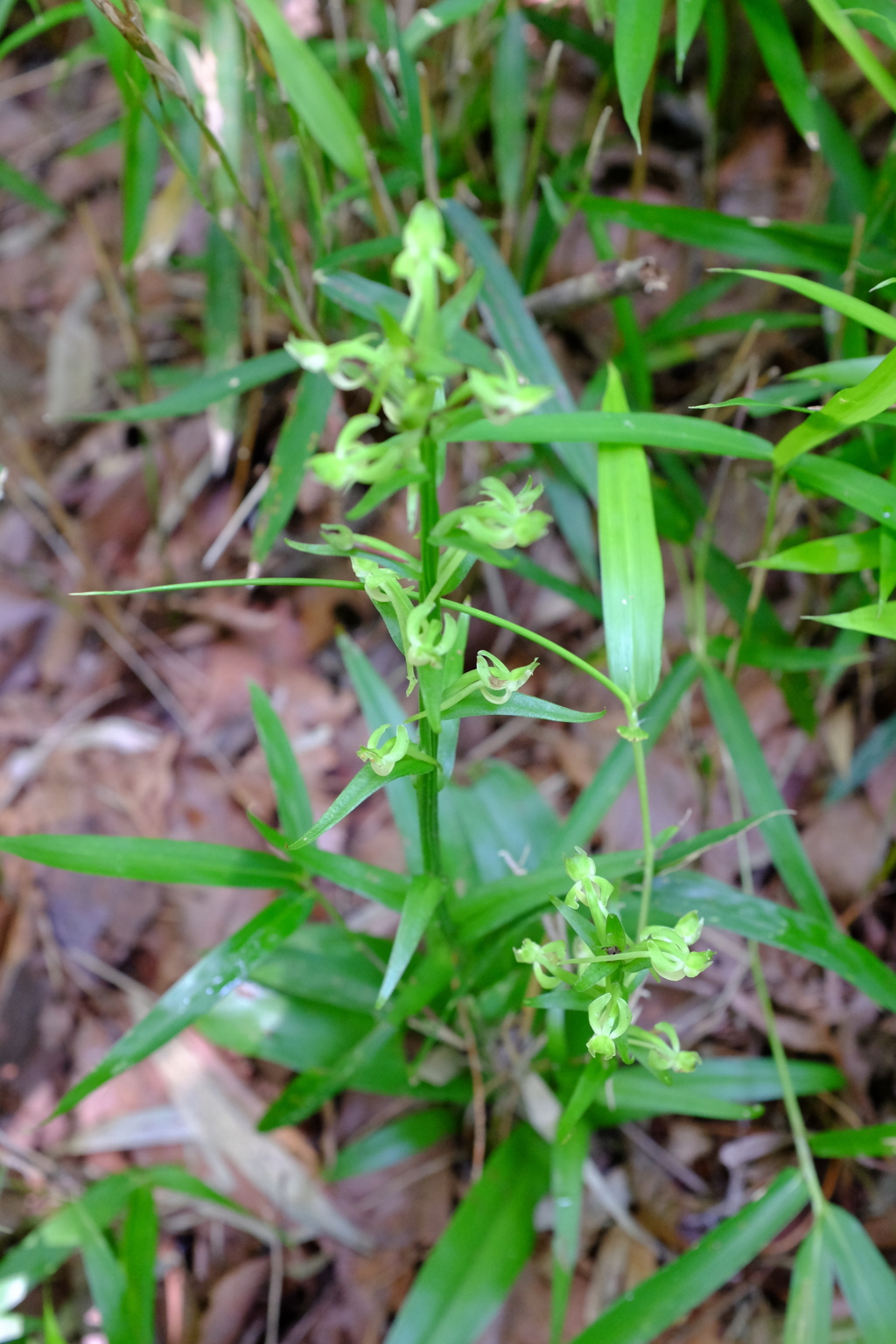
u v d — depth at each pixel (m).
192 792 0.81
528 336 0.64
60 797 0.82
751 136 0.84
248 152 0.75
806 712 0.69
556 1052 0.61
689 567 0.77
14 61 1.08
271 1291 0.68
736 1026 0.70
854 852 0.72
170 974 0.76
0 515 0.90
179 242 0.93
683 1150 0.68
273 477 0.67
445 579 0.46
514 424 0.53
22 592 0.87
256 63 0.67
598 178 0.85
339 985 0.65
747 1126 0.68
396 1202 0.69
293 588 0.85
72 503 0.90
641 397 0.72
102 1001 0.76
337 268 0.67
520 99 0.72
